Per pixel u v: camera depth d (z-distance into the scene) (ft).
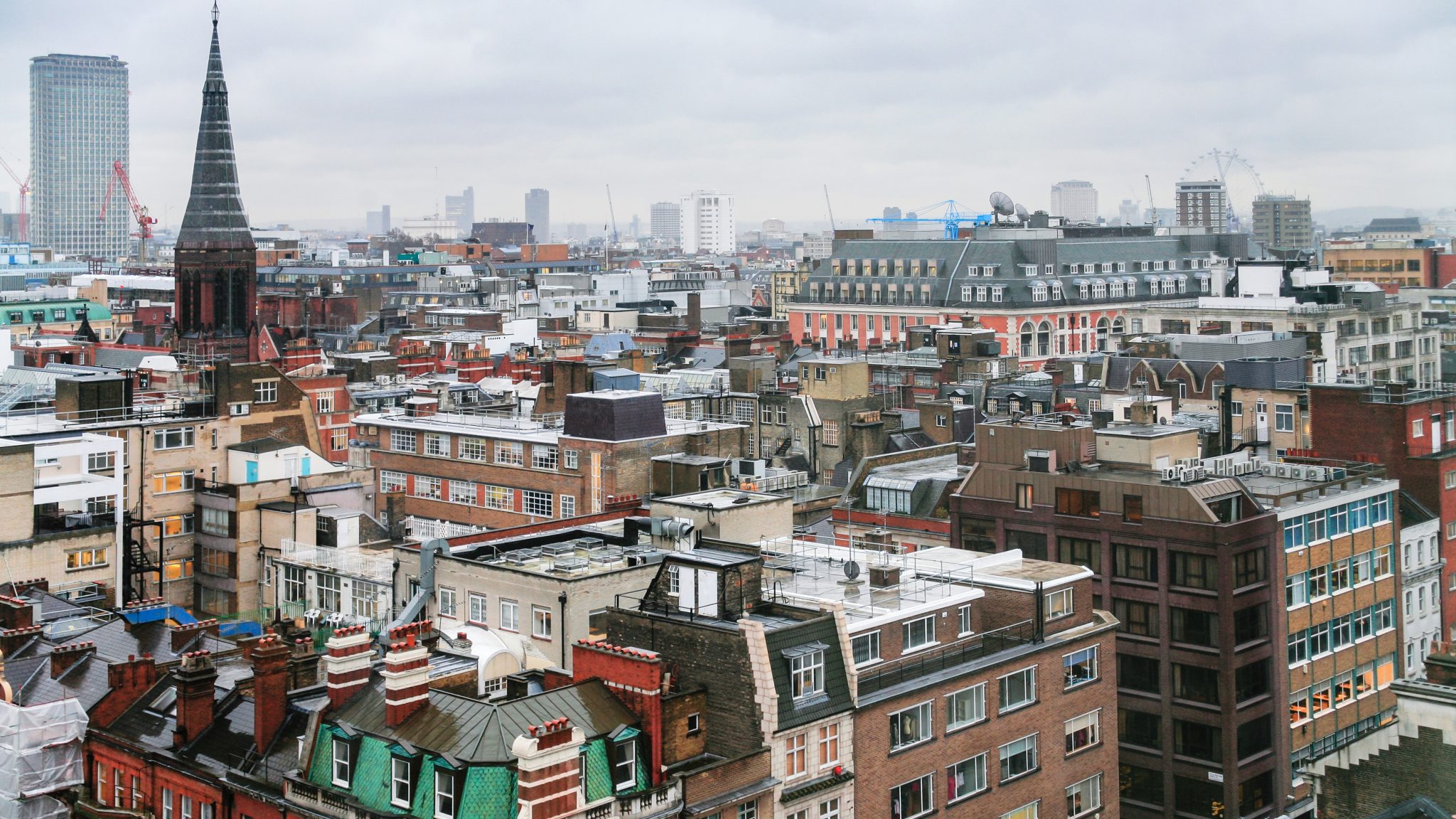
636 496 513.04
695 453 546.67
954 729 304.30
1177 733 394.32
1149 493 398.62
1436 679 286.46
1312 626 421.18
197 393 562.25
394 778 251.60
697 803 260.62
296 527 472.44
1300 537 417.69
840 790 281.74
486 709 253.65
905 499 492.54
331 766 262.67
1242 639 390.21
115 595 437.99
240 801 270.87
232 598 488.44
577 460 528.63
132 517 483.10
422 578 370.53
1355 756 280.10
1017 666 317.42
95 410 513.45
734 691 273.75
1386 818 272.92
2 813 283.18
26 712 286.05
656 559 355.77
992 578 335.06
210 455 520.01
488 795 242.37
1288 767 404.77
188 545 506.48
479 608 359.25
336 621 385.91
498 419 594.65
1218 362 654.94
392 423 586.04
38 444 447.42
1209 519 386.52
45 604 369.09
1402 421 481.46
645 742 260.62
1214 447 564.71
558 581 339.36
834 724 281.95
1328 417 497.46
